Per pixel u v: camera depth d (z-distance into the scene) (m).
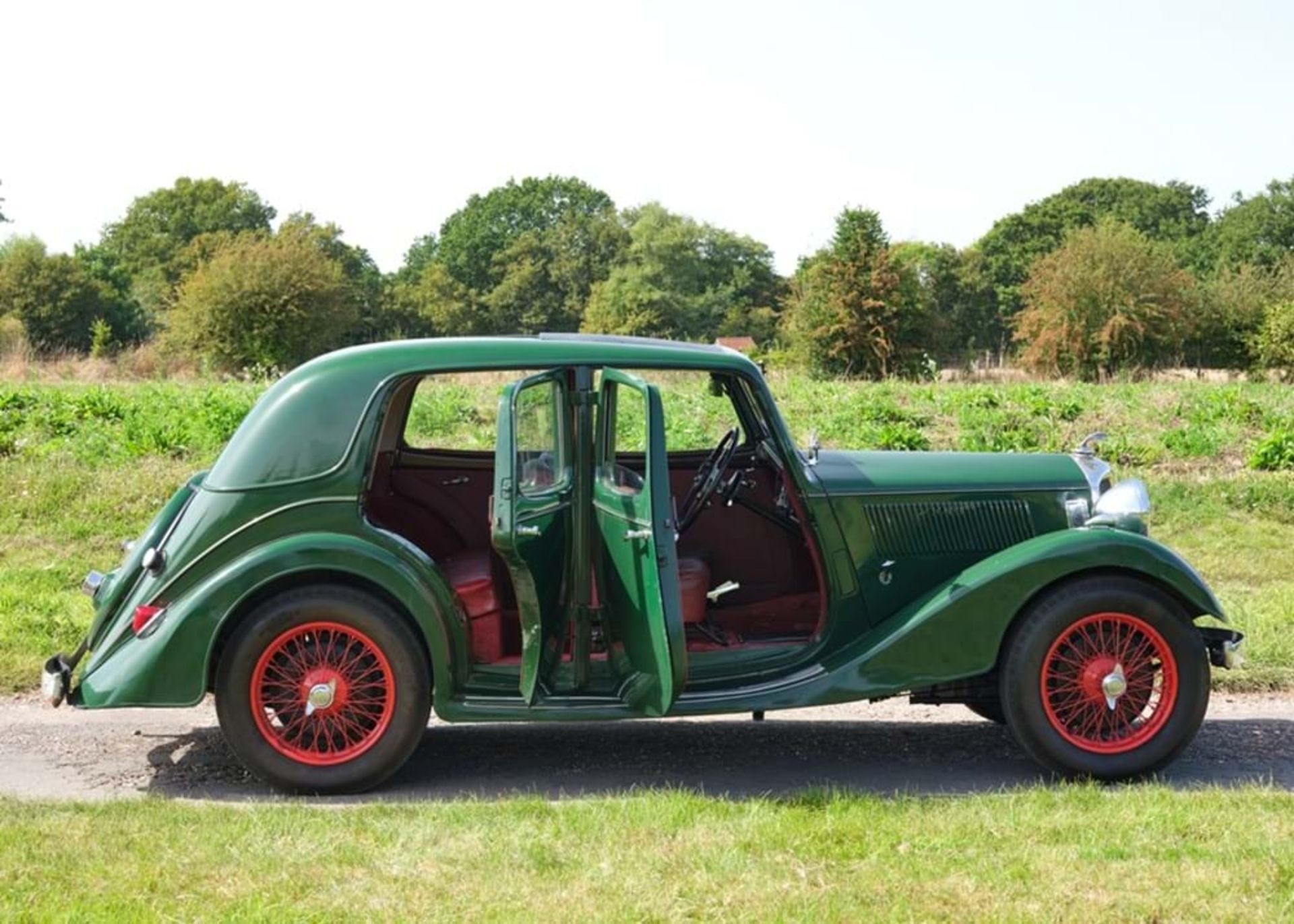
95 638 5.88
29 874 4.27
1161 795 5.25
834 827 4.76
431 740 6.61
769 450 6.25
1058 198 92.25
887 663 5.73
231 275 40.56
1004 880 4.21
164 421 15.20
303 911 3.97
